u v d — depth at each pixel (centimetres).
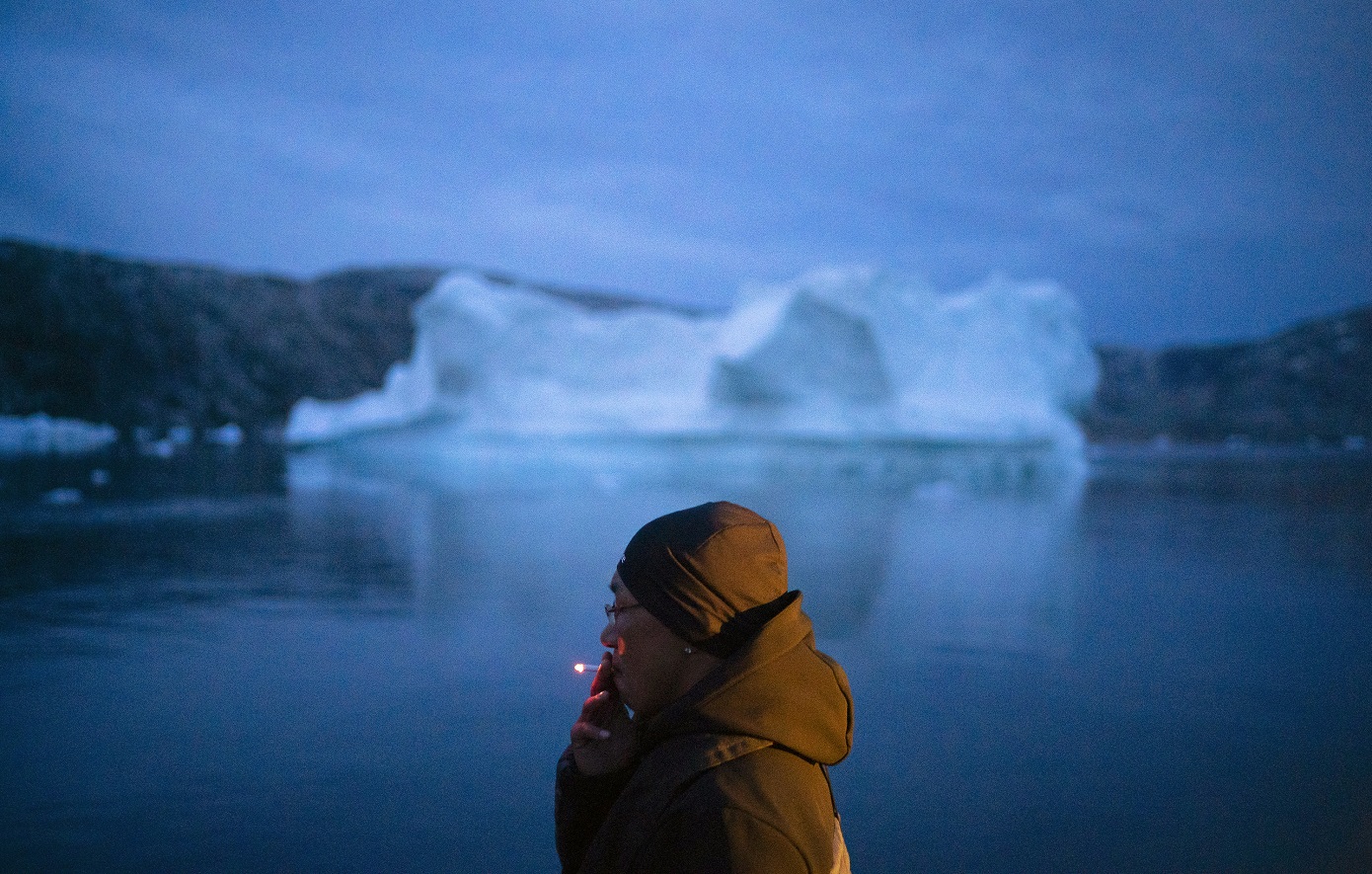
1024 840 196
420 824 202
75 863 181
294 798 215
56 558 567
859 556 591
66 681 309
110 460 1489
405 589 474
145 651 351
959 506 926
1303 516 867
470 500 941
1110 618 420
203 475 1252
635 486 1117
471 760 239
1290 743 259
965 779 231
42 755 241
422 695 295
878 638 378
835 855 68
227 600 443
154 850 187
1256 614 432
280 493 1009
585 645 360
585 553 593
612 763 75
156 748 248
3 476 1138
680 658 71
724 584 69
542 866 183
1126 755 248
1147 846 194
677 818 62
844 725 70
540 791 220
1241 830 203
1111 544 666
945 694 303
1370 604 456
